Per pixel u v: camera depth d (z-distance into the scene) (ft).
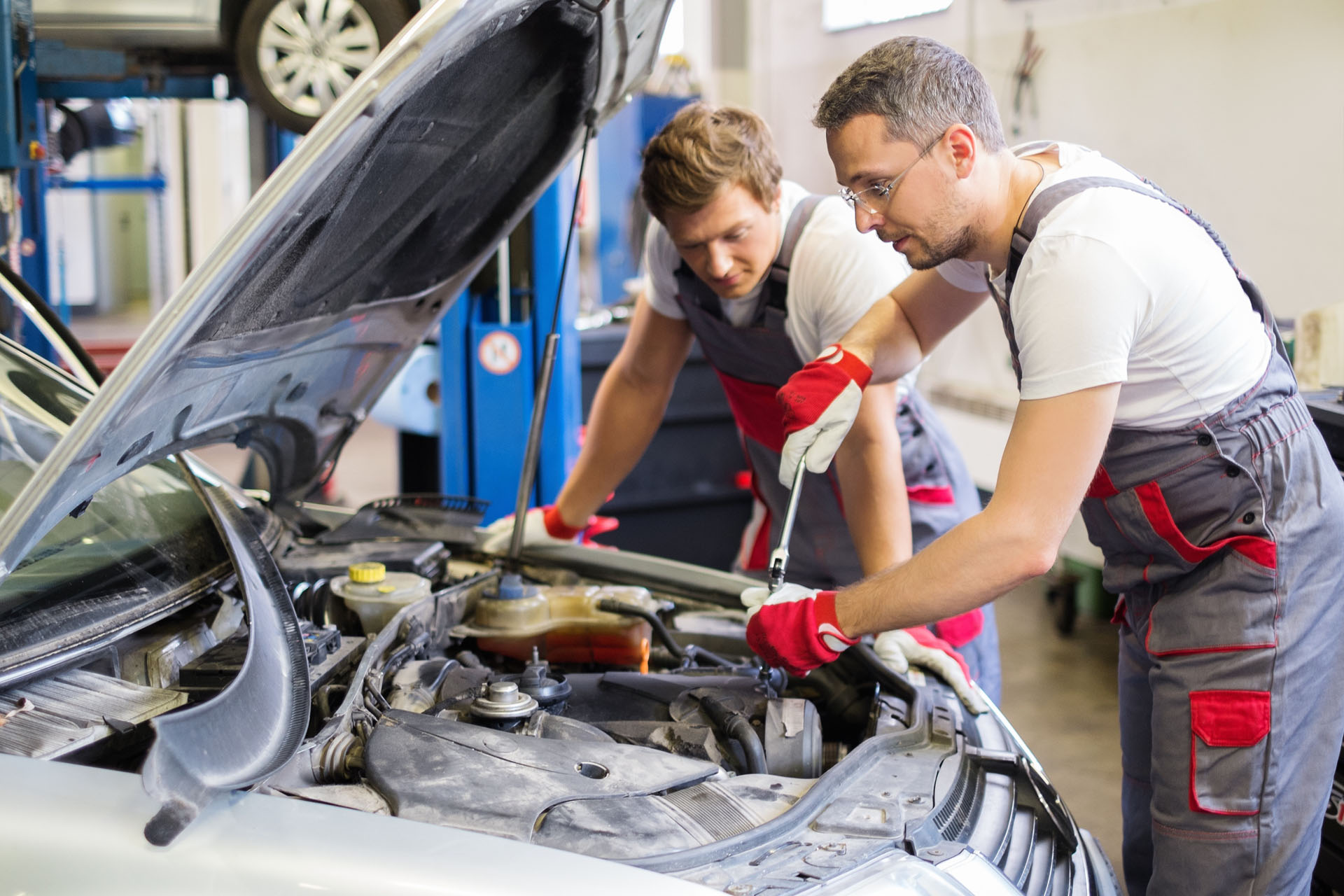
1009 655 13.23
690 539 14.40
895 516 6.48
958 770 4.61
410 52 3.55
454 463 11.52
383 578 6.07
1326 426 6.88
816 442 5.71
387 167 4.59
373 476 21.66
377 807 3.85
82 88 10.24
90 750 3.92
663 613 6.47
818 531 8.31
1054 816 4.68
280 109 9.95
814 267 6.68
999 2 14.88
